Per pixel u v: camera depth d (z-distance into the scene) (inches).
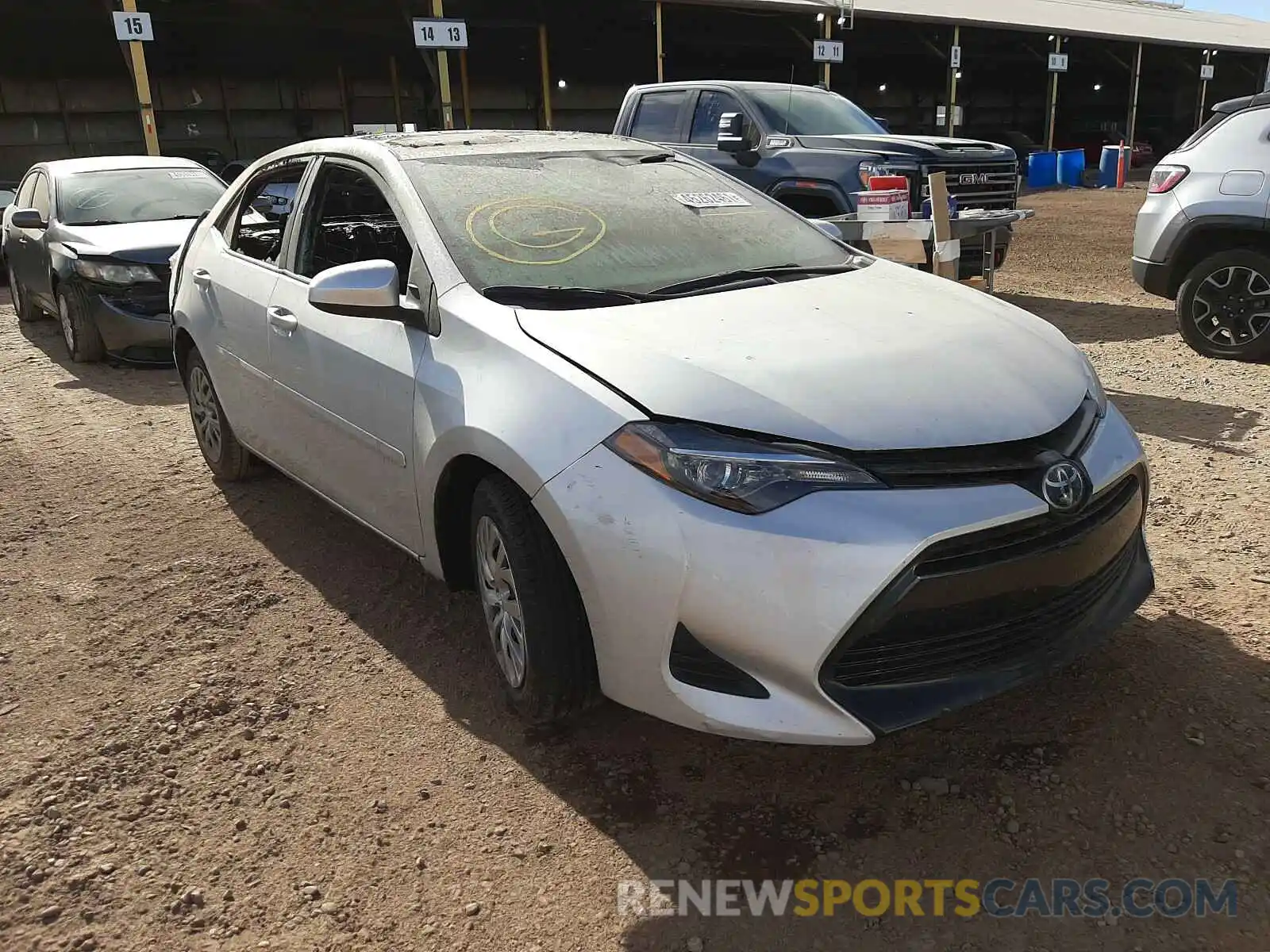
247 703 122.7
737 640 89.7
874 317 114.3
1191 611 133.1
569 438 97.3
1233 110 262.5
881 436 92.4
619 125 407.2
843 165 321.1
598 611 96.4
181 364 201.2
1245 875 88.5
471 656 132.0
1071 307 367.6
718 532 89.0
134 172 350.3
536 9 874.1
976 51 1210.6
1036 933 83.7
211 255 181.2
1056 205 810.2
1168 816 95.8
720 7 861.8
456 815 101.5
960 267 331.0
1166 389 242.1
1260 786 99.0
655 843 96.2
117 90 964.0
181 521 182.4
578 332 106.3
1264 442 198.4
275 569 160.6
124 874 94.7
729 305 115.6
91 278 290.4
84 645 138.1
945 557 89.0
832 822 98.1
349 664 131.3
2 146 923.4
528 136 160.4
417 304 122.5
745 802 101.5
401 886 92.3
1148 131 1391.5
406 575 156.6
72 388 284.5
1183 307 274.4
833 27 976.9
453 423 109.0
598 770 107.4
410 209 129.7
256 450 174.9
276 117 1045.8
